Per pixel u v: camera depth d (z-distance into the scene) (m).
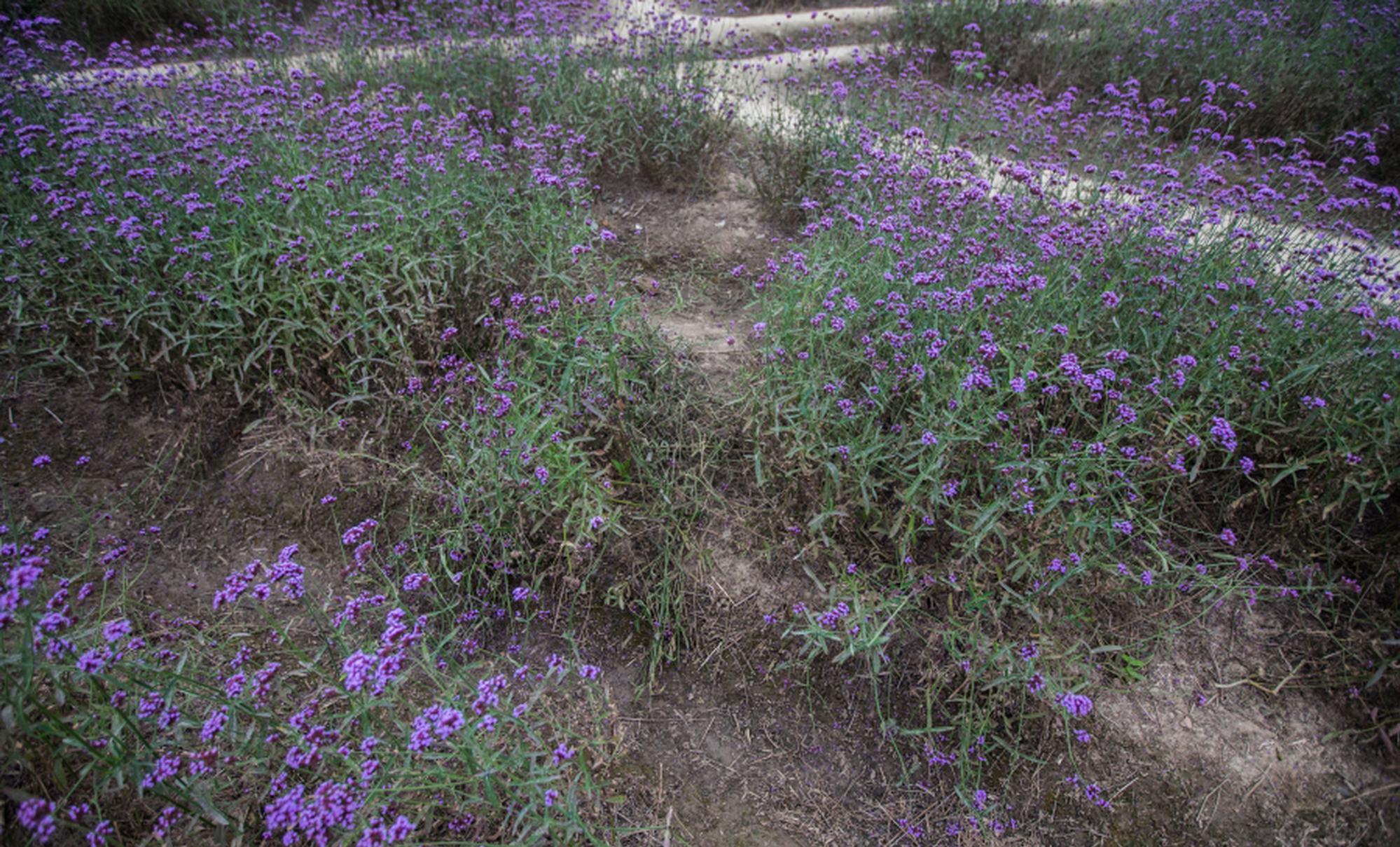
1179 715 2.89
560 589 3.14
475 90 6.24
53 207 3.80
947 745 2.82
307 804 2.05
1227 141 6.77
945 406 3.16
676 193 5.71
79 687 2.24
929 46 8.08
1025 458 3.12
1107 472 3.02
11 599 1.89
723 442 3.47
